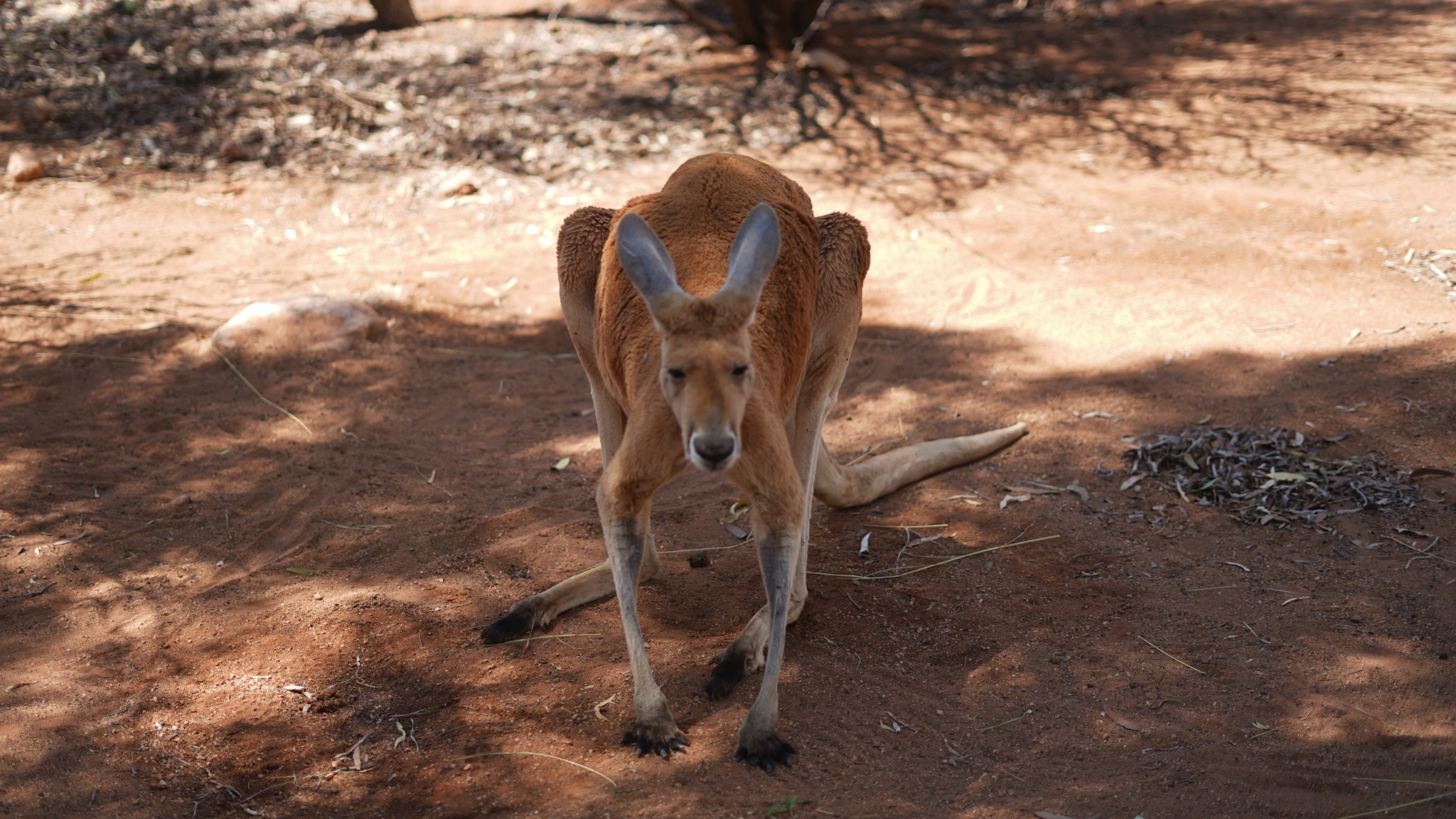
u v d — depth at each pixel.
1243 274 7.54
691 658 4.23
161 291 7.87
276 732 3.87
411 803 3.52
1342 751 3.67
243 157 10.23
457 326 7.55
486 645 4.33
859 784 3.56
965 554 4.97
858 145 10.40
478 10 14.76
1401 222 8.17
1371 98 11.09
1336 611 4.41
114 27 12.57
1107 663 4.18
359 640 4.36
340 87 11.43
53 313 7.47
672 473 3.64
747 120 10.94
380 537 5.16
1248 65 12.47
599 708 3.95
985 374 6.65
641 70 12.40
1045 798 3.49
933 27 14.44
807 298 3.99
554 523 5.27
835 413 6.37
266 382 6.77
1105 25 14.45
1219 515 5.14
